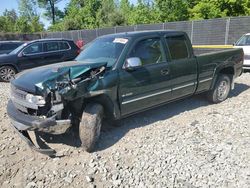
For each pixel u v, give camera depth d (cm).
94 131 422
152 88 505
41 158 424
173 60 541
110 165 398
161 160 405
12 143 471
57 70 407
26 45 1111
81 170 389
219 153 418
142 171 380
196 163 393
